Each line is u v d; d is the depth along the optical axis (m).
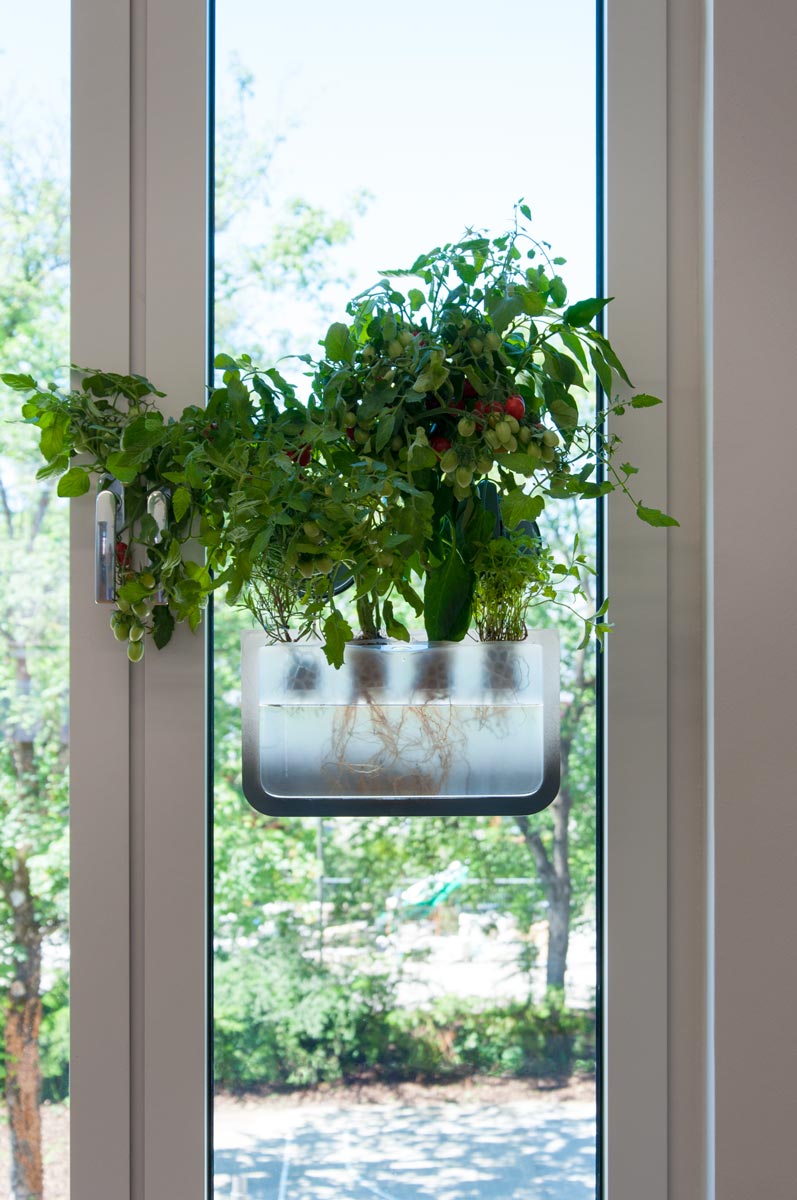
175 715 1.08
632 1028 1.09
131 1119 1.08
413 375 0.94
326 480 0.89
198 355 1.09
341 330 0.93
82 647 1.08
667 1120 1.09
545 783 0.99
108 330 1.09
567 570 1.00
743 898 1.04
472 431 0.92
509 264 0.98
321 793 0.98
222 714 1.11
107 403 1.03
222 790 1.12
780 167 1.06
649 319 1.11
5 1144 1.11
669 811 1.10
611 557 1.10
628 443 1.10
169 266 1.09
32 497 1.13
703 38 1.10
